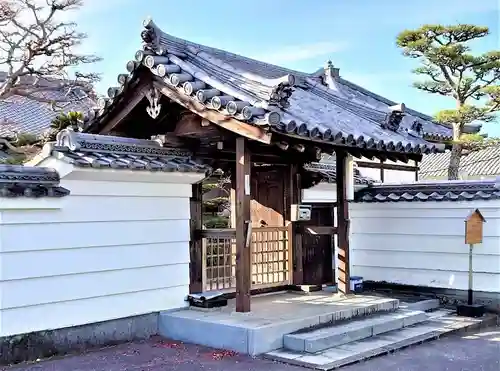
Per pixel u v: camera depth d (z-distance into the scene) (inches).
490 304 373.1
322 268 405.7
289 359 249.6
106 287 278.7
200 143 324.2
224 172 387.5
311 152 371.9
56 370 237.6
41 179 253.3
